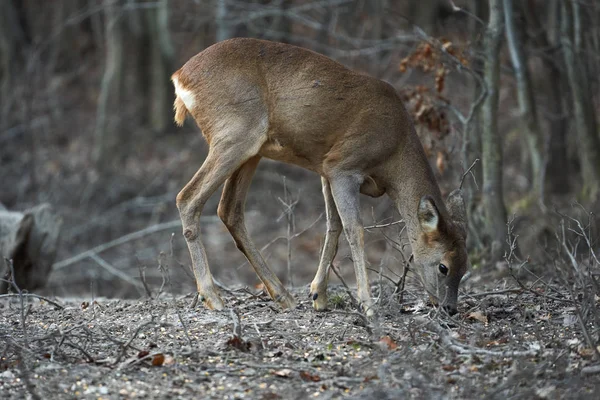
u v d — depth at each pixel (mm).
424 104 13250
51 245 13922
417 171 9844
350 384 7309
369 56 22656
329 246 10086
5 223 13461
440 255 9617
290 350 8242
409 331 8312
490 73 12945
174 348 8258
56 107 31625
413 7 28969
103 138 29594
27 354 7914
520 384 7125
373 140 9617
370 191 10133
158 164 28547
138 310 10305
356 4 25094
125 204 23844
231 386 7309
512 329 8852
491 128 13023
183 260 21391
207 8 29172
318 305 9992
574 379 7004
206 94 9773
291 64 9734
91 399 7023
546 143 18250
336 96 9602
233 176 10250
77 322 9547
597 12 16156
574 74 15109
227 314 9594
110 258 21406
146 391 7195
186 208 9750
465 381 7215
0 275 13242
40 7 38969
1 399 6969
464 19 21797
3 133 27984
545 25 20531
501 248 12922
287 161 10070
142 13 32531
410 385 7164
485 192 13109
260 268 10219
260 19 25328
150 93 32562
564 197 18297
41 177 26562
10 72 32312
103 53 36344
